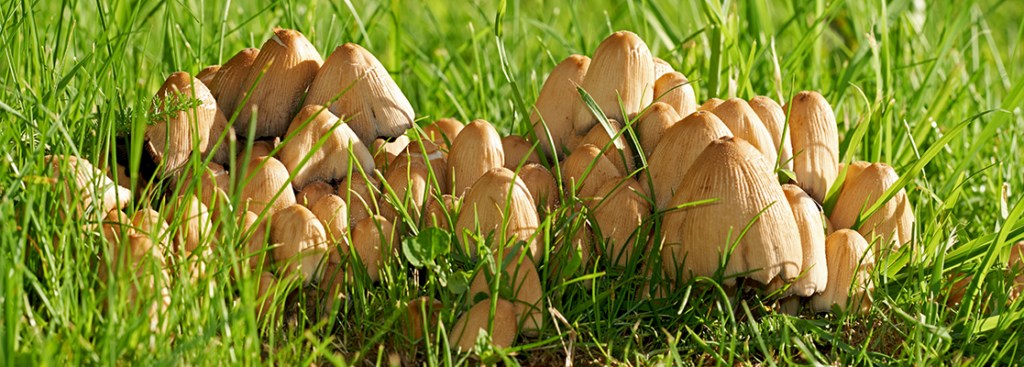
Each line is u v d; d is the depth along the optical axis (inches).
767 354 20.7
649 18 30.2
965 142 27.4
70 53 27.4
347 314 21.7
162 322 19.9
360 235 21.5
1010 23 49.5
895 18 29.2
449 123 24.5
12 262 20.0
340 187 22.1
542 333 21.3
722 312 21.2
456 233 21.8
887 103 25.7
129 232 20.9
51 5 30.0
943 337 21.0
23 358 19.4
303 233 21.2
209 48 27.6
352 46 22.5
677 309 21.9
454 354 21.0
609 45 22.8
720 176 21.2
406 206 21.8
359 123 22.4
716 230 21.2
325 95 22.3
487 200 21.5
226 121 22.4
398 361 20.8
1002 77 29.3
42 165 21.0
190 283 20.5
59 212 21.0
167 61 27.6
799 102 22.8
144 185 22.1
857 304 21.9
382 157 23.0
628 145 22.6
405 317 21.1
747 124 22.3
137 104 22.1
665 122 22.6
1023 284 21.9
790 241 21.3
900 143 26.2
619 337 21.6
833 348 21.4
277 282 21.1
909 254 22.4
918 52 31.9
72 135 22.1
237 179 21.9
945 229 23.6
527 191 21.6
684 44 29.4
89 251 20.5
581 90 22.4
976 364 21.1
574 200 21.5
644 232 21.8
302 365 20.2
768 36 30.2
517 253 21.3
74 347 19.7
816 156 22.7
